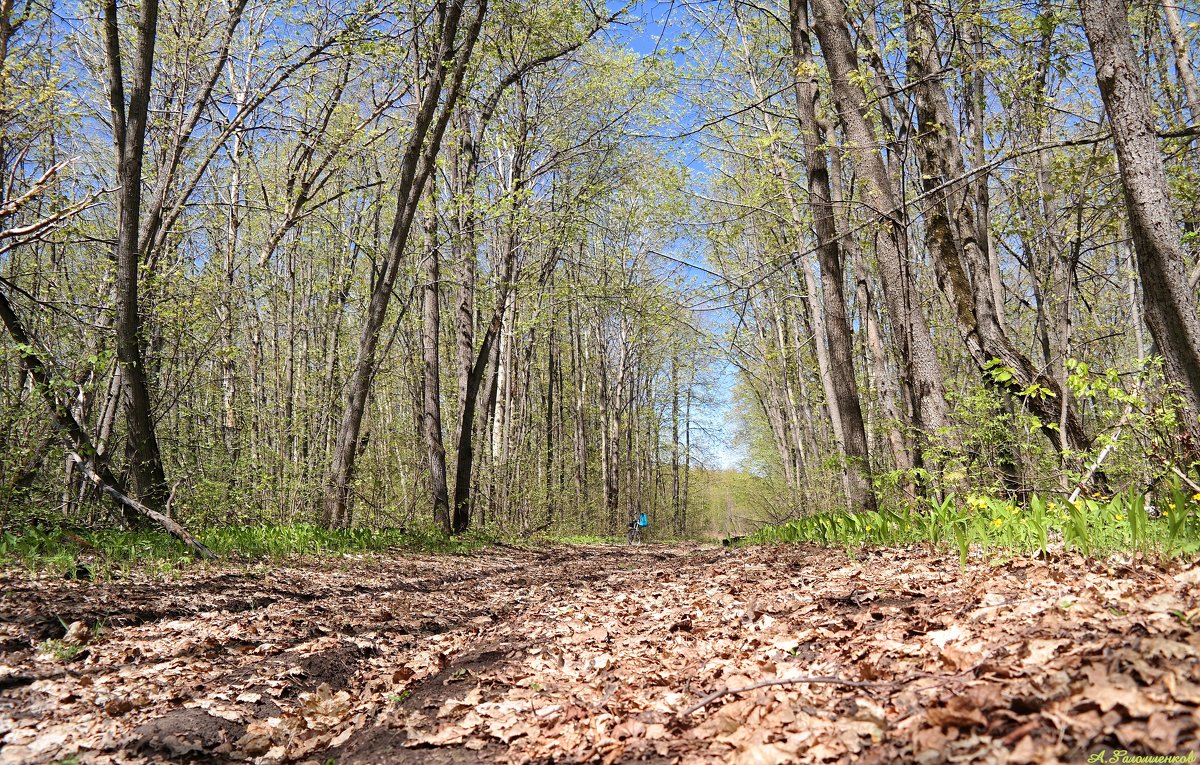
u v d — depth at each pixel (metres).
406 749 3.24
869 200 10.39
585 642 4.98
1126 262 13.88
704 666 3.78
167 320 11.76
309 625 5.59
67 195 11.33
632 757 2.72
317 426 16.73
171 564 7.44
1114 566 4.17
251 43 16.48
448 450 25.19
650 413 40.25
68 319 10.26
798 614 4.63
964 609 3.76
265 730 3.52
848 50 10.52
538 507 26.86
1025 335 15.74
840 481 17.84
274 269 19.67
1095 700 1.96
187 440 12.88
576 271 23.50
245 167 18.48
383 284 13.60
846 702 2.70
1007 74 8.68
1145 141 5.25
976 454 8.71
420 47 13.89
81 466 8.35
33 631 4.53
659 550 17.88
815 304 18.48
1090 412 8.42
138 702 3.67
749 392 36.12
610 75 19.08
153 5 10.18
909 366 10.36
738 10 12.26
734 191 17.09
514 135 19.00
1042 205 10.31
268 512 13.72
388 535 13.92
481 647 5.06
